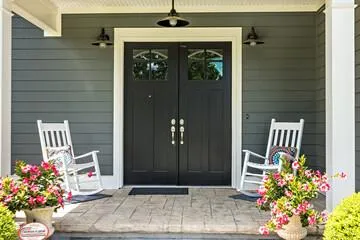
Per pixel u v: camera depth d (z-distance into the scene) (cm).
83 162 611
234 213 444
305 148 600
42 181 376
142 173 622
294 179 360
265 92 604
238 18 604
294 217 352
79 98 612
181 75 618
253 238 388
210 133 618
